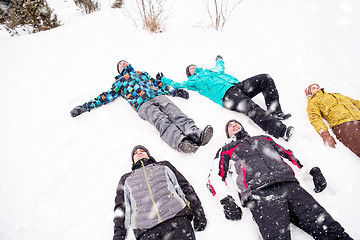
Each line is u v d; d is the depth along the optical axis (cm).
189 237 187
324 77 369
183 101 353
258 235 201
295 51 422
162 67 420
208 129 261
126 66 372
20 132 315
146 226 194
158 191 211
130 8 625
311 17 496
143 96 317
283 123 303
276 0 567
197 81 362
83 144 296
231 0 586
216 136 301
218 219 215
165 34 500
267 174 212
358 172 243
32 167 274
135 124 321
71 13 712
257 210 201
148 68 417
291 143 280
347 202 219
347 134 263
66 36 526
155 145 289
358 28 450
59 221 227
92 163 275
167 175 227
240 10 547
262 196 203
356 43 419
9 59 464
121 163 274
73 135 307
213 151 281
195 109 338
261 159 225
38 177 264
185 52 448
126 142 296
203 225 199
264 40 455
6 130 319
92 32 529
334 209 215
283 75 381
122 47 470
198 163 268
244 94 323
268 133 288
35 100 364
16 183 260
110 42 488
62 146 294
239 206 225
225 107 337
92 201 241
